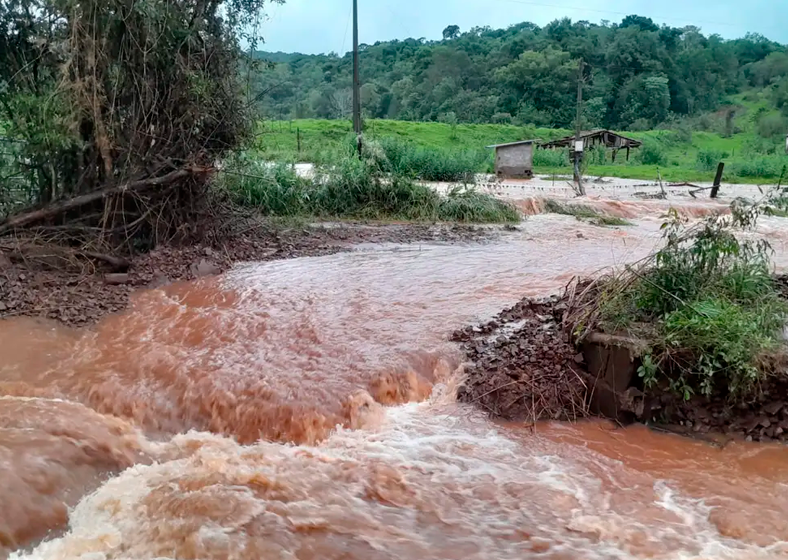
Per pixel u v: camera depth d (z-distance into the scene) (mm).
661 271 6727
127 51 10047
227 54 11469
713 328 5914
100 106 9859
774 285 7363
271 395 6242
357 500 4918
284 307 8750
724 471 5391
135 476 5238
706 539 4516
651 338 6152
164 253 10680
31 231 9773
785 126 57875
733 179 34812
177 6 10469
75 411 5992
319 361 6992
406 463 5469
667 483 5227
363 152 19375
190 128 10977
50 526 4559
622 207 19969
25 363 6945
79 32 9484
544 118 63750
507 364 6781
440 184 24938
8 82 9930
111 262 9875
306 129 40469
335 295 9344
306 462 5477
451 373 7004
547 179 31516
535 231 15594
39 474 4879
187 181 11227
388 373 6734
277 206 15477
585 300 7234
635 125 65250
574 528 4621
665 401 6102
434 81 67938
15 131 9672
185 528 4496
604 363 6281
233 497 4883
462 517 4734
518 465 5480
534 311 7977
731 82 78062
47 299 8570
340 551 4305
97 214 10266
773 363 5762
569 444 5852
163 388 6465
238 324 8070
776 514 4789
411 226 15508
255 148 12719
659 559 4293
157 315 8445
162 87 10602
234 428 6051
